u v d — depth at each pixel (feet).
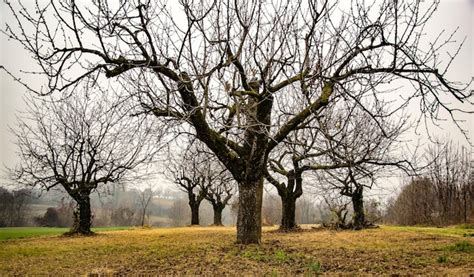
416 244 47.32
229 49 39.88
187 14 31.68
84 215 78.89
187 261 34.45
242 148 46.14
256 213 45.98
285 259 33.68
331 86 40.45
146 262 35.53
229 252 39.01
